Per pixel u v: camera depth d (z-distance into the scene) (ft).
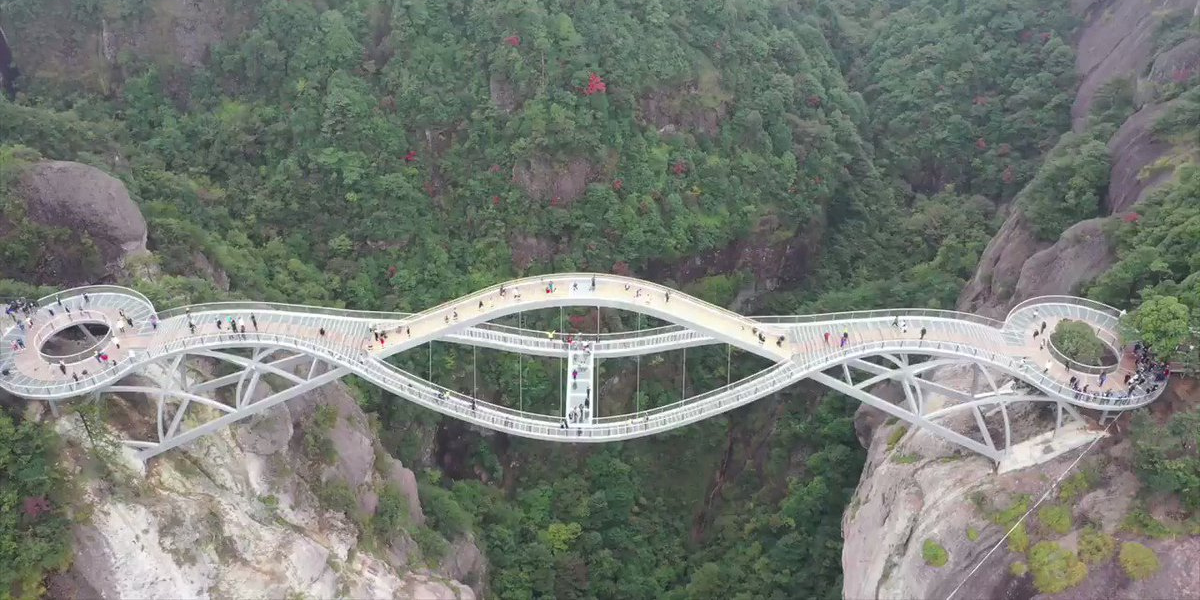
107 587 175.01
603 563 256.32
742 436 290.97
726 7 324.80
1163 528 174.60
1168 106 253.85
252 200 280.72
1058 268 234.58
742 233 307.58
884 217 334.85
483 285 279.28
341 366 193.26
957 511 195.93
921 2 392.27
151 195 257.75
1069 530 184.03
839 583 234.58
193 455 196.54
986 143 344.08
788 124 326.85
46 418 181.88
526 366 277.03
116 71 298.76
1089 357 193.67
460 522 240.94
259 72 295.48
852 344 200.03
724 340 201.77
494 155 290.15
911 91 355.97
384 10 300.81
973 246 304.30
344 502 207.41
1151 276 209.05
